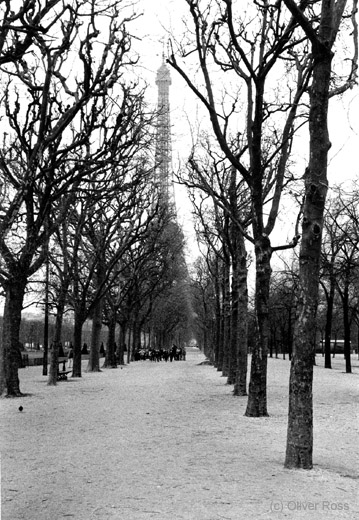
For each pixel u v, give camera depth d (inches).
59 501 285.6
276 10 603.8
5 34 454.3
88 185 1066.1
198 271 3026.6
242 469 346.0
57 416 615.2
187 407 686.5
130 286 1831.9
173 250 2046.0
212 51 632.4
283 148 630.5
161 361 2635.3
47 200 783.1
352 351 4072.3
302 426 349.7
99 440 457.7
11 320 829.2
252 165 605.9
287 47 581.0
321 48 355.9
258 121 601.3
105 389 968.3
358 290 1662.2
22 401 769.6
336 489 302.4
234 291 998.4
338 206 1531.7
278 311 2541.8
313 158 360.2
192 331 5708.7
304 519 251.0
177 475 332.5
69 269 1152.2
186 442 443.8
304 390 350.6
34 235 805.2
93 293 1518.2
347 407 685.3
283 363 1984.5
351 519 253.4
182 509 265.6
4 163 764.0
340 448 426.6
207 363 2119.8
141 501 280.4
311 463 349.4
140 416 607.2
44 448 428.8
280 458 382.0
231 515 256.1
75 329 1341.0
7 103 756.0
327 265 1289.4
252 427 523.5
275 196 618.8
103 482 321.1
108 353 1852.9
